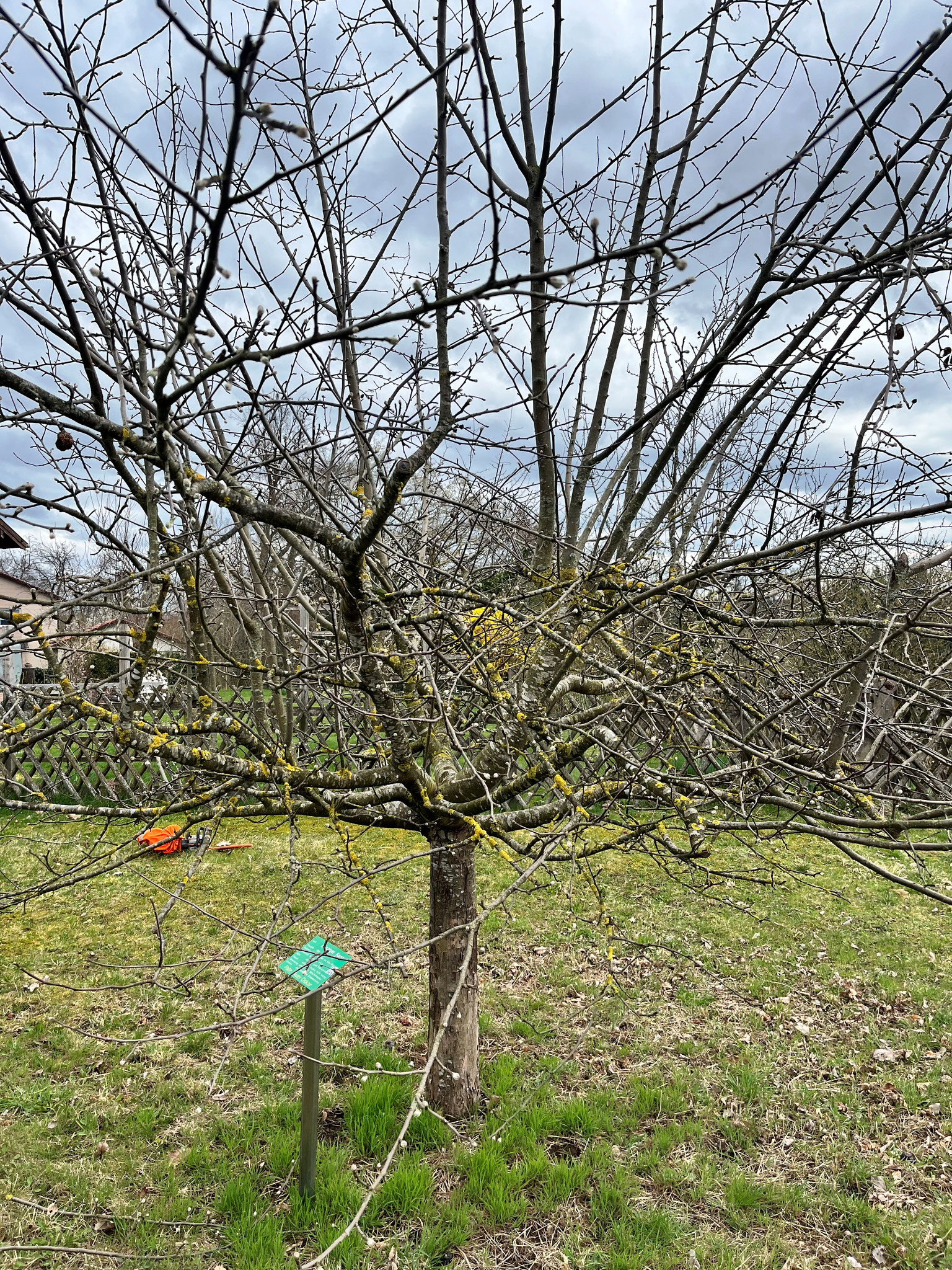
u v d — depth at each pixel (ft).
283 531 9.65
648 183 11.28
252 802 29.89
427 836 13.91
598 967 20.25
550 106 9.94
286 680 10.22
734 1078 15.71
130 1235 11.71
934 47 6.08
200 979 19.08
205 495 8.35
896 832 9.17
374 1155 13.37
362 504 10.64
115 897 24.00
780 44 10.04
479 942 21.47
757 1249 11.84
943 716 12.21
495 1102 14.69
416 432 8.50
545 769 11.23
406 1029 17.10
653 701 9.51
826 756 10.11
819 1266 11.59
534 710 10.96
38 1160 13.14
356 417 10.49
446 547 13.00
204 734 10.90
